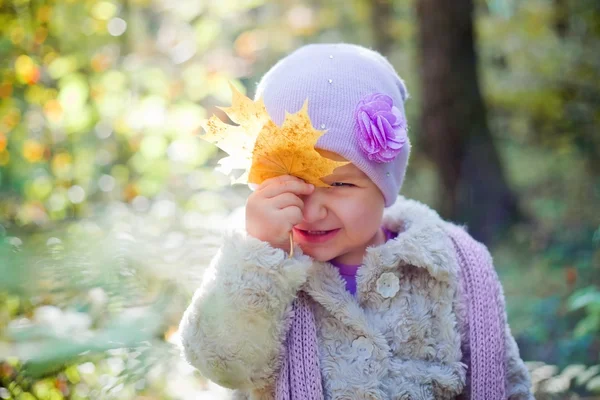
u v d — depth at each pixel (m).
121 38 3.81
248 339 1.60
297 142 1.54
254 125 1.53
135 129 3.37
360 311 1.71
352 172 1.68
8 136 2.89
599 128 6.59
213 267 1.65
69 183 3.01
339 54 1.79
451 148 6.36
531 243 5.72
